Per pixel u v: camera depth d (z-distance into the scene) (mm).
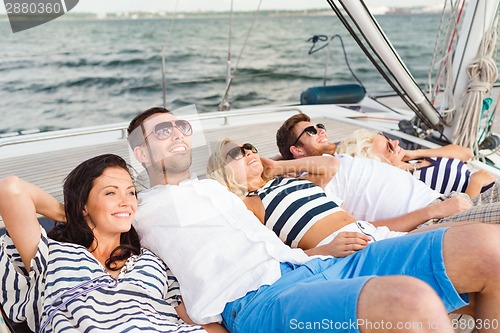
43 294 1308
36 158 2348
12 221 1315
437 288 1308
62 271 1302
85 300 1261
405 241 1388
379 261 1397
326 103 4086
